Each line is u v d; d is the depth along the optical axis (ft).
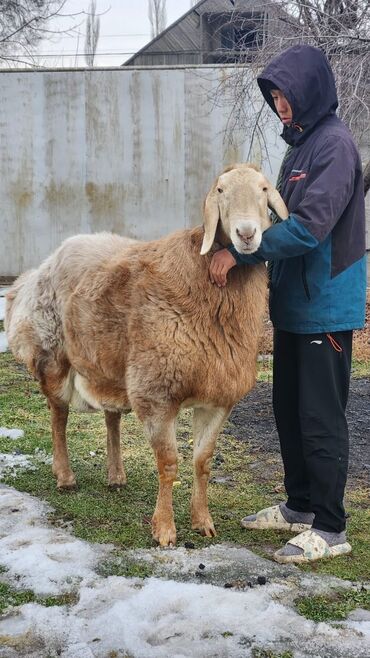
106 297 13.12
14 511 14.02
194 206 54.75
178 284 12.17
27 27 54.13
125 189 55.31
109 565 11.78
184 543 12.75
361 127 29.55
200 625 9.95
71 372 14.94
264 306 12.48
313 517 13.44
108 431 15.43
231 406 12.73
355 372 26.53
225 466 17.12
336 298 11.76
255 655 9.31
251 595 10.68
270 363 27.45
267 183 11.64
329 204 11.12
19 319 15.43
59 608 10.46
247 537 13.16
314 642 9.59
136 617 10.12
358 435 19.49
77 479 16.01
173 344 12.01
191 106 53.47
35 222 56.44
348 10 29.12
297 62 11.75
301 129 12.06
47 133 55.31
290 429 13.20
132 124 54.49
